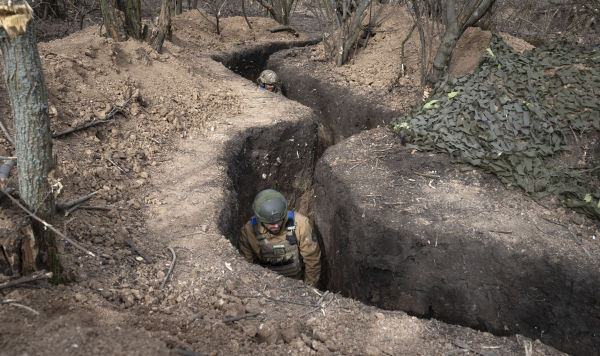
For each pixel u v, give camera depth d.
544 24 9.68
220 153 4.40
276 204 3.42
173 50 7.04
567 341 2.86
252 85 6.69
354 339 2.30
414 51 7.07
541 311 2.93
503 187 3.78
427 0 5.84
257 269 2.86
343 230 3.72
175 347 2.03
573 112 4.24
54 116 4.07
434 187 3.76
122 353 1.84
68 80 4.60
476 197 3.62
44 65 4.57
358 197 3.65
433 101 4.73
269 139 5.11
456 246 3.10
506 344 2.37
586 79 4.44
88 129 4.25
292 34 10.55
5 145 3.46
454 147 4.15
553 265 2.89
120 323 2.12
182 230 3.21
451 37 5.59
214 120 5.15
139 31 6.32
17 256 2.12
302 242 3.68
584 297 2.80
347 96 6.56
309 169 5.75
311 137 5.60
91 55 5.09
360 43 7.87
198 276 2.72
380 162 4.20
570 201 3.46
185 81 5.73
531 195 3.64
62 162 3.61
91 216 3.15
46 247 2.22
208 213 3.45
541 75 4.56
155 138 4.50
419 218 3.33
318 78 7.18
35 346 1.78
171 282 2.64
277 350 2.17
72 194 3.38
